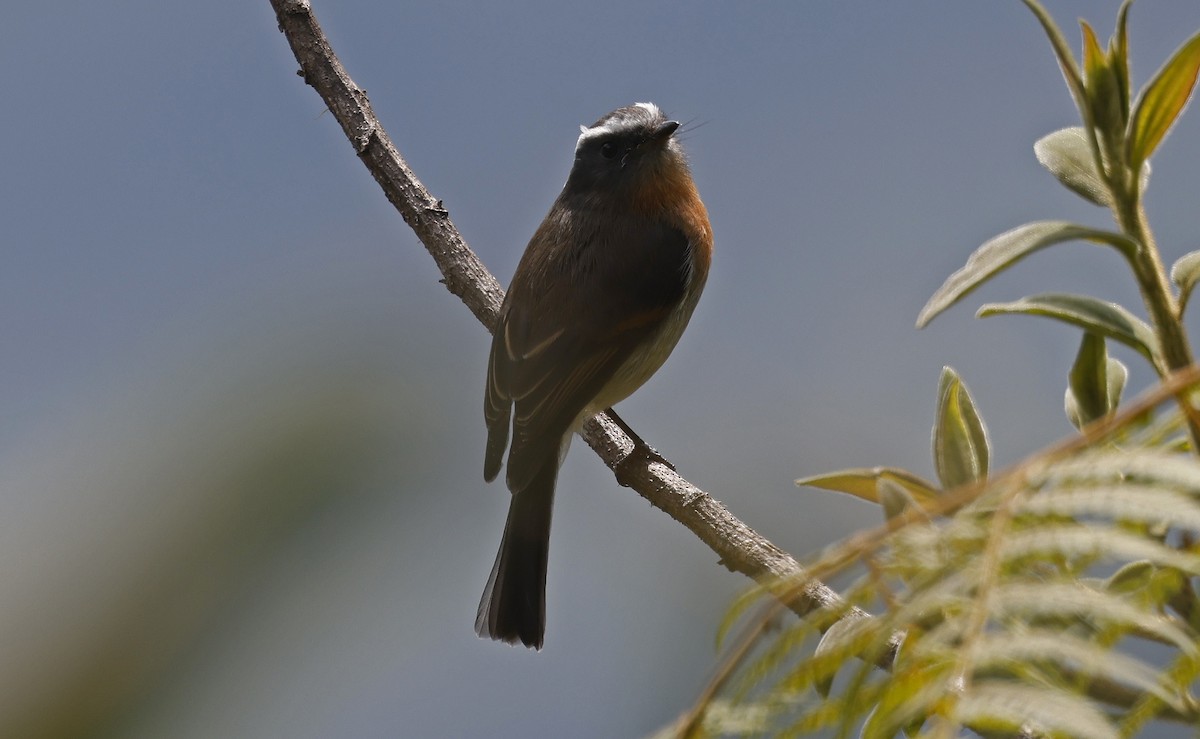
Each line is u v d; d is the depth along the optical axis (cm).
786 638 178
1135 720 175
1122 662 150
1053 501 171
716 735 175
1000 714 142
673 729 180
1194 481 164
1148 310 293
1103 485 170
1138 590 206
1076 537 164
